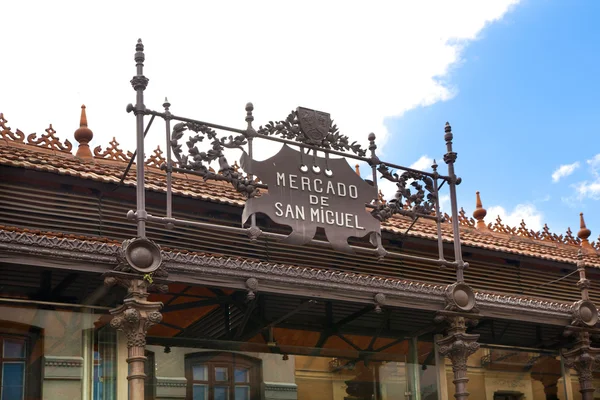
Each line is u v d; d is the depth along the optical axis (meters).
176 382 14.48
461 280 16.48
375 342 17.30
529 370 19.14
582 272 18.94
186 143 14.55
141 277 13.41
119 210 15.95
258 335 16.56
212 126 14.88
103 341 13.91
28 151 16.84
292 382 15.50
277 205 14.98
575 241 25.14
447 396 17.39
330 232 15.37
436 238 19.05
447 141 17.22
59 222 15.19
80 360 13.66
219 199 16.73
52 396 13.34
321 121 15.86
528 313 17.61
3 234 12.63
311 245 17.41
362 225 15.75
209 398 14.68
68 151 17.83
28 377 13.27
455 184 17.02
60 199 15.38
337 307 16.70
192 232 16.45
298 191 15.27
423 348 17.33
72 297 14.34
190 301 16.41
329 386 15.85
